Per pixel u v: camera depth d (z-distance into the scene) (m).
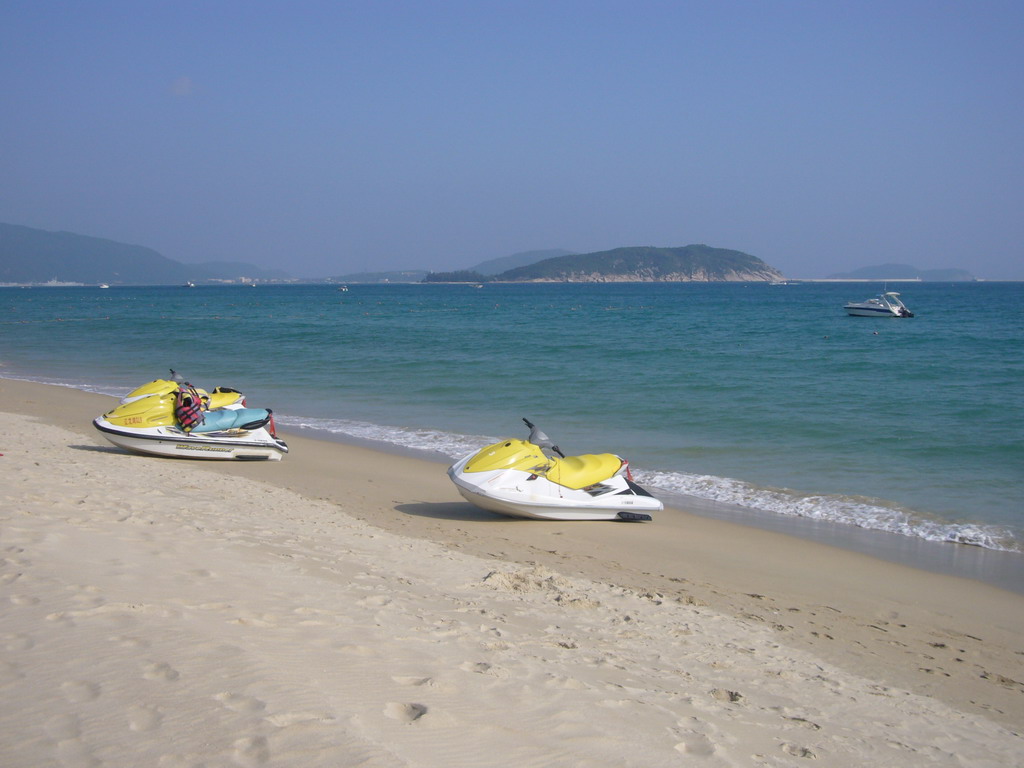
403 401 20.75
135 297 145.25
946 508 11.16
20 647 4.24
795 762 4.24
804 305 95.31
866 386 22.12
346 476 12.68
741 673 5.60
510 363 28.42
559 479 10.34
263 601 5.51
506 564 7.99
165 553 6.48
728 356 30.56
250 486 11.03
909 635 6.91
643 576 8.15
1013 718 5.39
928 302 102.69
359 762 3.37
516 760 3.69
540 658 5.20
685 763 3.98
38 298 136.88
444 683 4.43
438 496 11.59
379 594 6.19
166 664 4.16
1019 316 64.75
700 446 15.06
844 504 11.38
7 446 12.73
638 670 5.32
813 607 7.49
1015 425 16.53
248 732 3.54
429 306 95.38
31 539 6.32
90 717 3.58
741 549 9.33
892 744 4.68
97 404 19.78
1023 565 8.95
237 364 29.08
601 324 54.31
